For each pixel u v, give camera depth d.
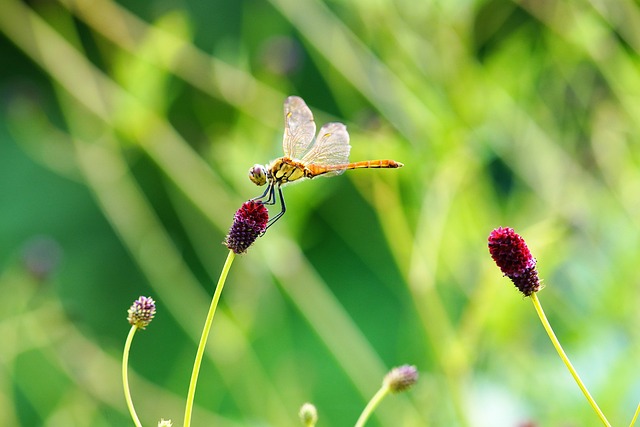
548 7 0.84
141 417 0.84
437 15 0.83
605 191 0.83
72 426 0.83
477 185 0.84
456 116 0.82
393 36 0.83
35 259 0.87
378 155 0.81
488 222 0.83
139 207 0.86
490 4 0.91
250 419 0.83
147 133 0.84
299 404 0.83
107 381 0.84
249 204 0.65
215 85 0.86
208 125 0.96
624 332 0.80
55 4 0.92
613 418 0.78
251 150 0.84
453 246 0.82
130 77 0.84
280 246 0.83
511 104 0.83
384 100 0.83
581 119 0.86
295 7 0.85
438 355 0.78
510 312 0.80
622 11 0.84
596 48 0.83
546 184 0.84
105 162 0.86
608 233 0.82
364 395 0.81
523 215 0.85
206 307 0.85
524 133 0.84
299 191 0.83
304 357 0.99
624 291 0.80
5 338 0.84
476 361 0.82
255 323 0.84
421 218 0.80
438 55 0.83
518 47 0.85
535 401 0.80
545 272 0.82
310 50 0.94
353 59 0.84
